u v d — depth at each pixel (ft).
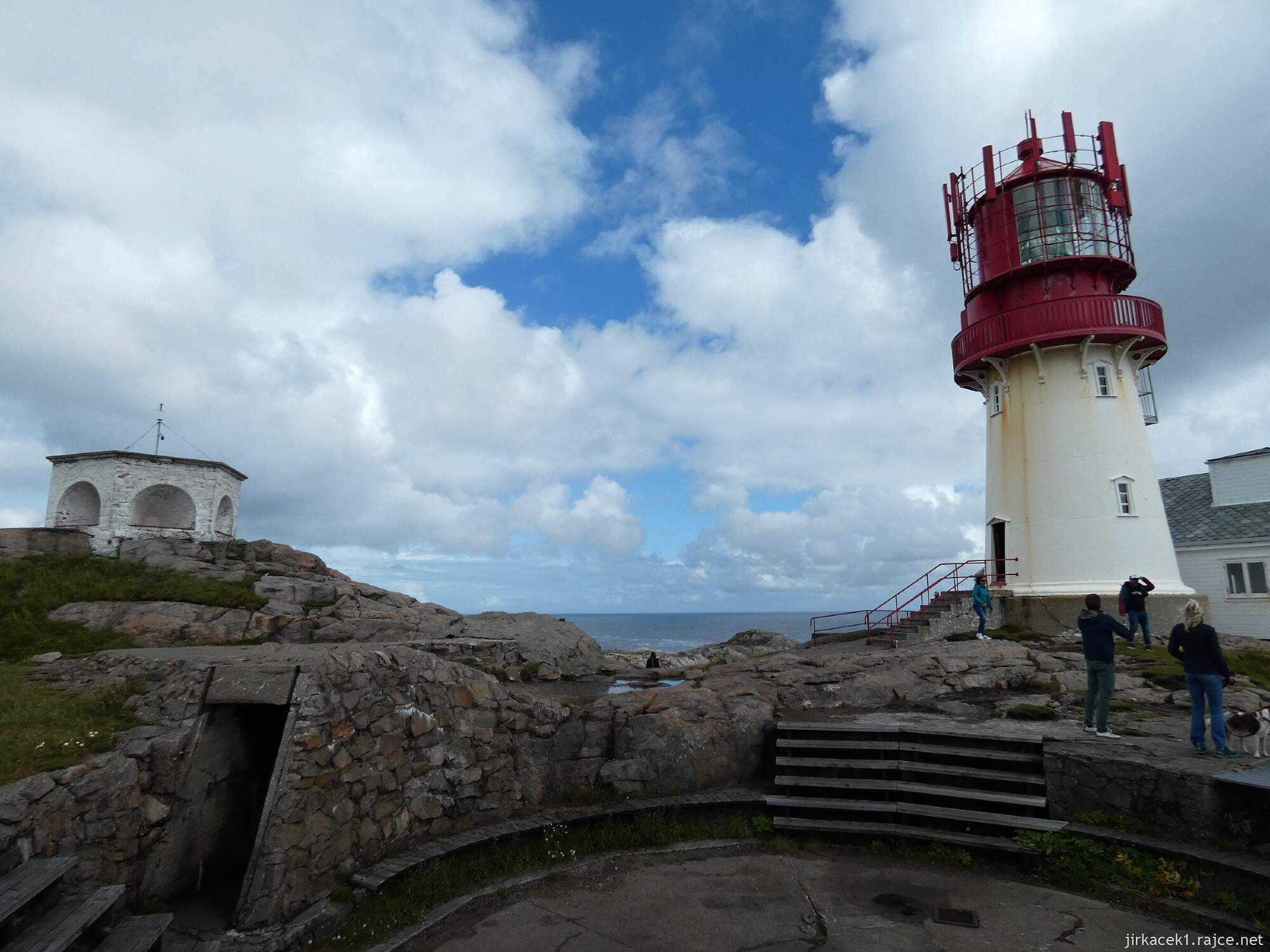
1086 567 57.26
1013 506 61.93
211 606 53.21
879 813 28.76
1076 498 58.39
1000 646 47.19
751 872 25.35
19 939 15.78
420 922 21.66
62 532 61.52
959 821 27.30
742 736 33.32
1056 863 24.70
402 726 26.43
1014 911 22.00
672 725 32.63
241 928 19.74
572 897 23.52
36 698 26.84
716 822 29.50
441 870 24.27
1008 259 62.18
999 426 64.18
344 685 24.52
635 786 31.27
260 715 27.61
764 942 20.18
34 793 19.36
